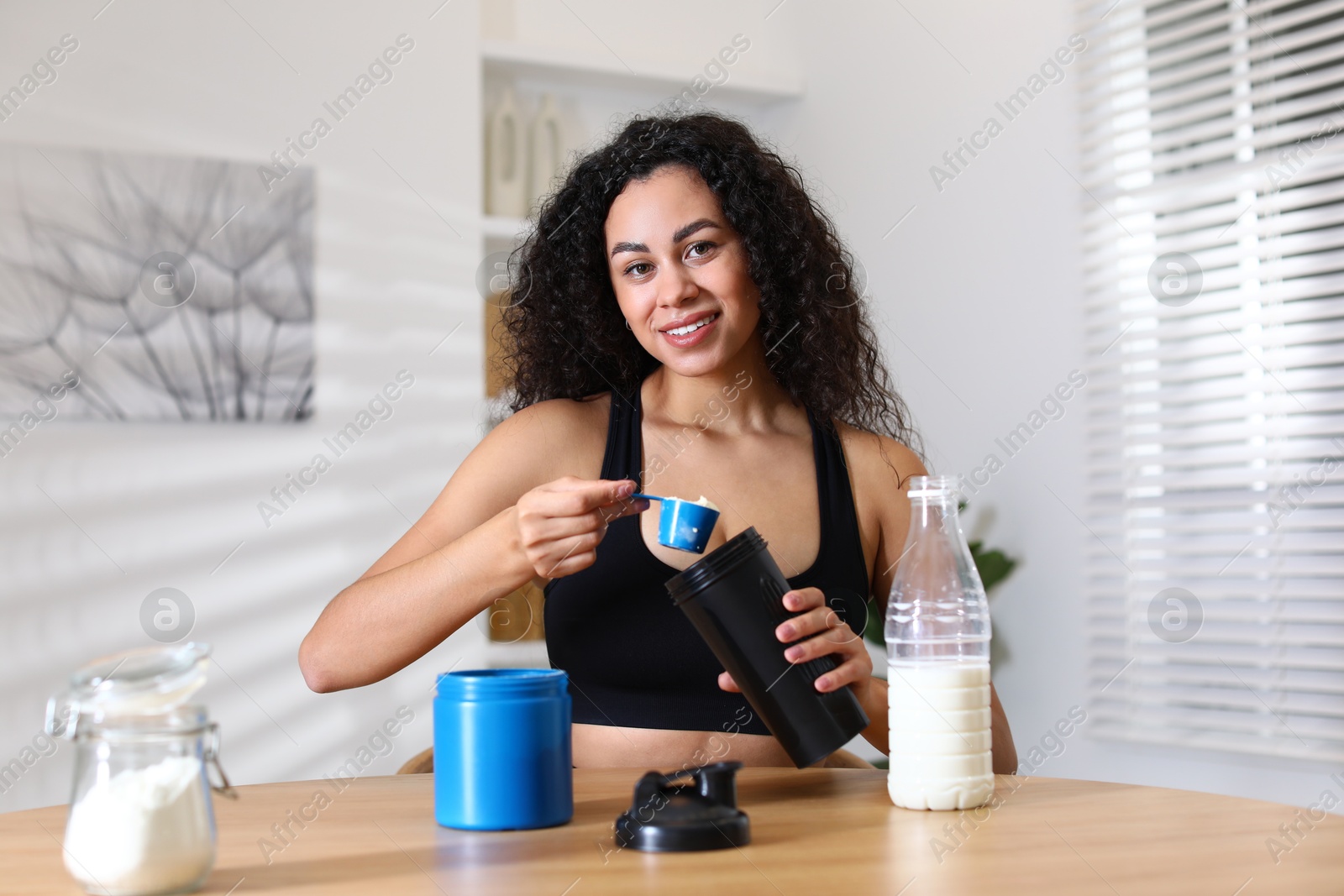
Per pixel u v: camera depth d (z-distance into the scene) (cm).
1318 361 206
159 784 70
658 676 131
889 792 96
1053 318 255
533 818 87
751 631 94
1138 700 234
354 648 118
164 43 266
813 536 138
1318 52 211
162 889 69
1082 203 248
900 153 299
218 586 263
